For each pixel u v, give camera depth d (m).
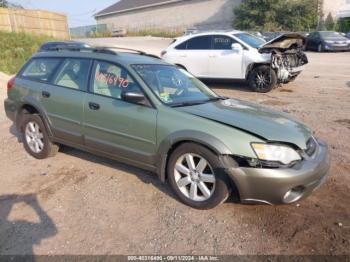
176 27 50.94
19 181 4.66
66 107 4.80
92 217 3.76
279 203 3.51
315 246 3.21
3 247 3.30
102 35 49.78
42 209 3.94
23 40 20.92
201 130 3.66
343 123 7.14
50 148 5.29
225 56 10.99
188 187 3.94
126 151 4.28
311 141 3.89
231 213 3.77
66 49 5.30
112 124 4.33
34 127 5.39
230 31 11.46
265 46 10.54
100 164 5.15
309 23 37.28
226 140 3.54
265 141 3.47
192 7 48.62
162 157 3.96
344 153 5.44
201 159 3.73
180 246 3.26
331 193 4.18
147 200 4.09
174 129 3.82
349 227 3.48
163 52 12.20
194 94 4.65
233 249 3.20
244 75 10.83
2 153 5.77
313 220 3.62
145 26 55.09
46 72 5.28
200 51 11.44
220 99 4.76
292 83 12.25
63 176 4.78
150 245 3.28
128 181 4.58
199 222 3.62
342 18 38.59
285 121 4.00
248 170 3.44
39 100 5.16
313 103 9.10
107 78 4.52
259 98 9.90
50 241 3.37
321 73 14.50
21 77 5.60
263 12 38.12
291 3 37.12
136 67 4.44
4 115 8.62
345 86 11.49
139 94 4.07
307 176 3.46
